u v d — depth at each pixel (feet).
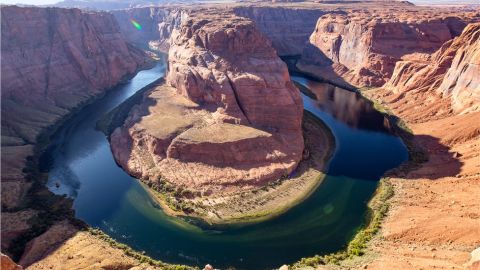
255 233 237.45
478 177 254.06
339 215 251.60
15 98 417.90
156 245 229.04
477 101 347.15
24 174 306.14
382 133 378.32
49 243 216.95
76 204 270.87
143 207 265.95
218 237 234.99
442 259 183.52
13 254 212.02
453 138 325.21
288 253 220.64
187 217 253.03
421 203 245.86
